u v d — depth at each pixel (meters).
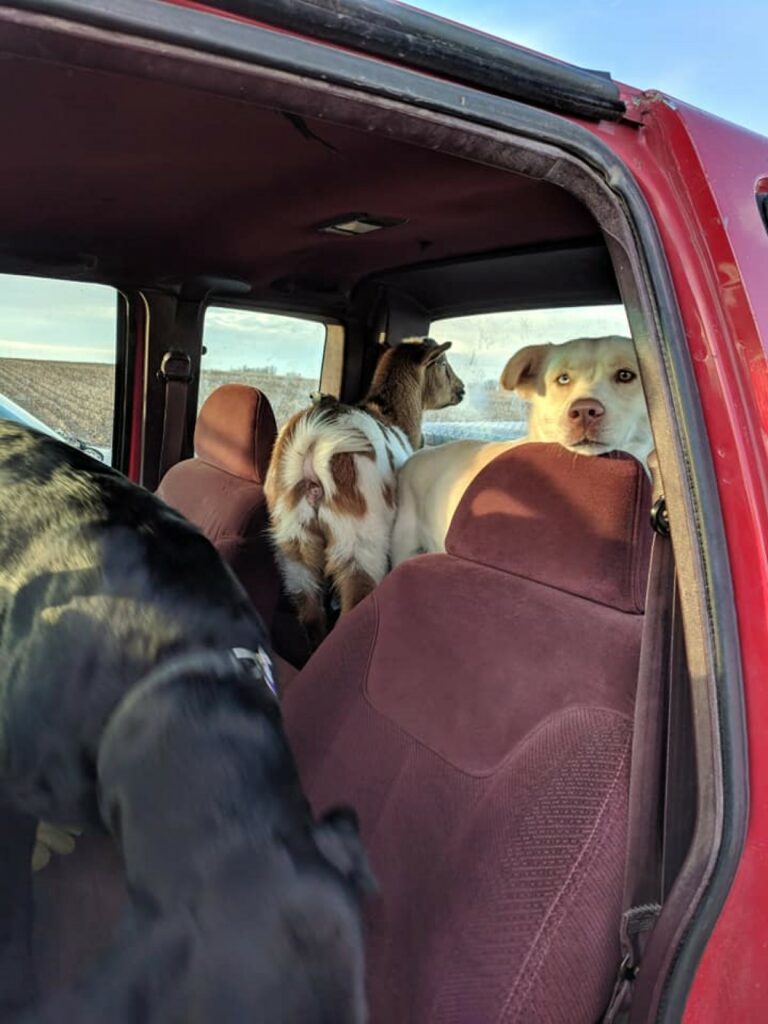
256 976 0.59
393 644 1.54
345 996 0.61
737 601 0.98
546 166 0.94
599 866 1.08
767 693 0.97
